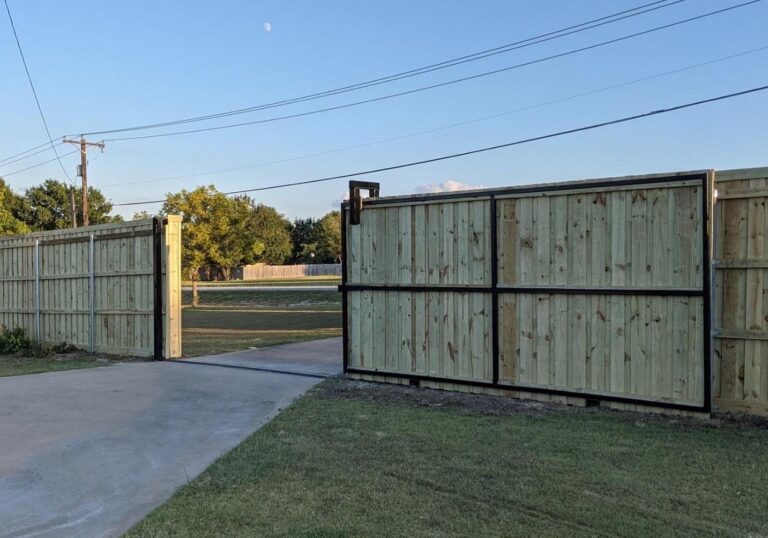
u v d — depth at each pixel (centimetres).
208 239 3281
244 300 3556
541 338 732
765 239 628
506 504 395
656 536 347
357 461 489
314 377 904
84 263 1292
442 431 581
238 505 402
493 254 761
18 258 1459
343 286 897
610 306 686
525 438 552
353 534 352
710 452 504
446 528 359
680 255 643
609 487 422
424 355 822
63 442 573
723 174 647
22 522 391
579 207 706
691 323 636
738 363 643
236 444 554
